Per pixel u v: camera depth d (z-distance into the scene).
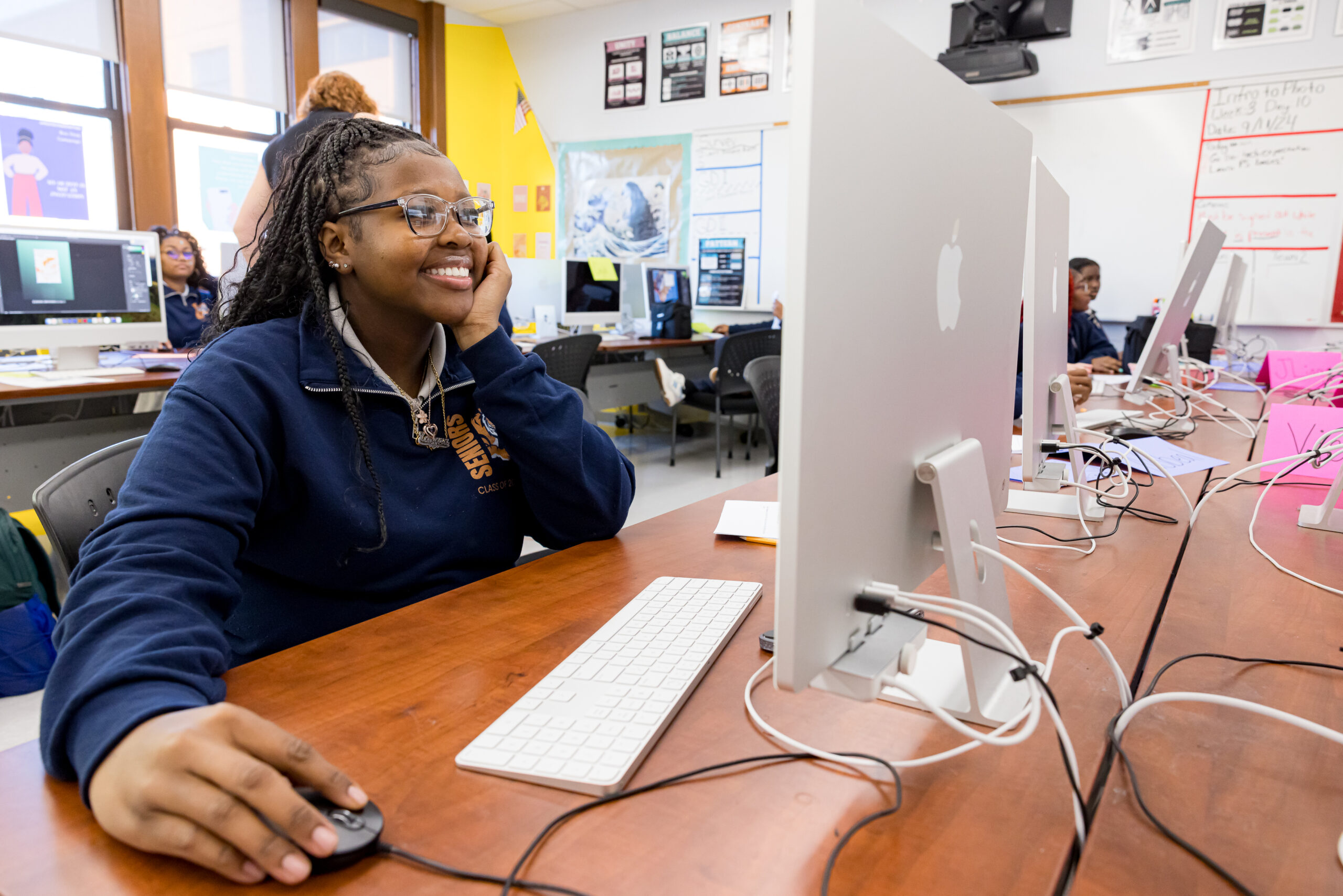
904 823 0.48
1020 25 4.64
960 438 0.67
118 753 0.46
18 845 0.46
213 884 0.43
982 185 0.65
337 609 0.89
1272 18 4.30
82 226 4.57
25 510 2.69
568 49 6.50
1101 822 0.49
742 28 5.78
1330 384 2.38
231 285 0.99
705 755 0.56
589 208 6.59
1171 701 0.62
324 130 0.90
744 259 5.98
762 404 2.29
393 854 0.45
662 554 1.02
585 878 0.43
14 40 4.19
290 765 0.46
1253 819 0.49
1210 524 1.18
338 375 0.87
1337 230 4.30
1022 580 0.93
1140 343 3.69
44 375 2.64
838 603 0.50
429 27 6.26
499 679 0.67
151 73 4.65
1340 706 0.63
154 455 0.72
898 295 0.52
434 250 0.87
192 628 0.59
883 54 0.47
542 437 0.98
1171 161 4.62
